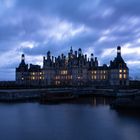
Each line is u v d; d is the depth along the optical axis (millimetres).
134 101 100062
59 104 115812
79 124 74375
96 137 62250
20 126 72812
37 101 125812
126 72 189500
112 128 70000
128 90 143625
